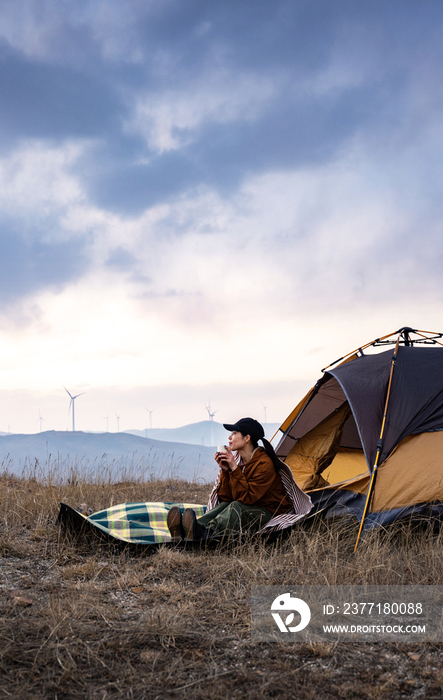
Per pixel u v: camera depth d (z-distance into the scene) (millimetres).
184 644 2898
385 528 5012
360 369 6457
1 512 5879
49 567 4258
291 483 5363
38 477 9047
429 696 2412
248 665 2691
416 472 5273
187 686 2453
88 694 2375
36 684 2438
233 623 3205
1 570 4117
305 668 2676
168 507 6004
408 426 5586
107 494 7516
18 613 3213
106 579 4027
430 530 4961
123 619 3221
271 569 4105
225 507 5379
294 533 5000
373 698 2395
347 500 5598
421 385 5859
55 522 5625
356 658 2805
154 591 3699
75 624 3037
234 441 5488
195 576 4105
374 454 5566
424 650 2891
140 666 2641
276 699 2377
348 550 4785
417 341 7320
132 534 4980
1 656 2637
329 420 7793
